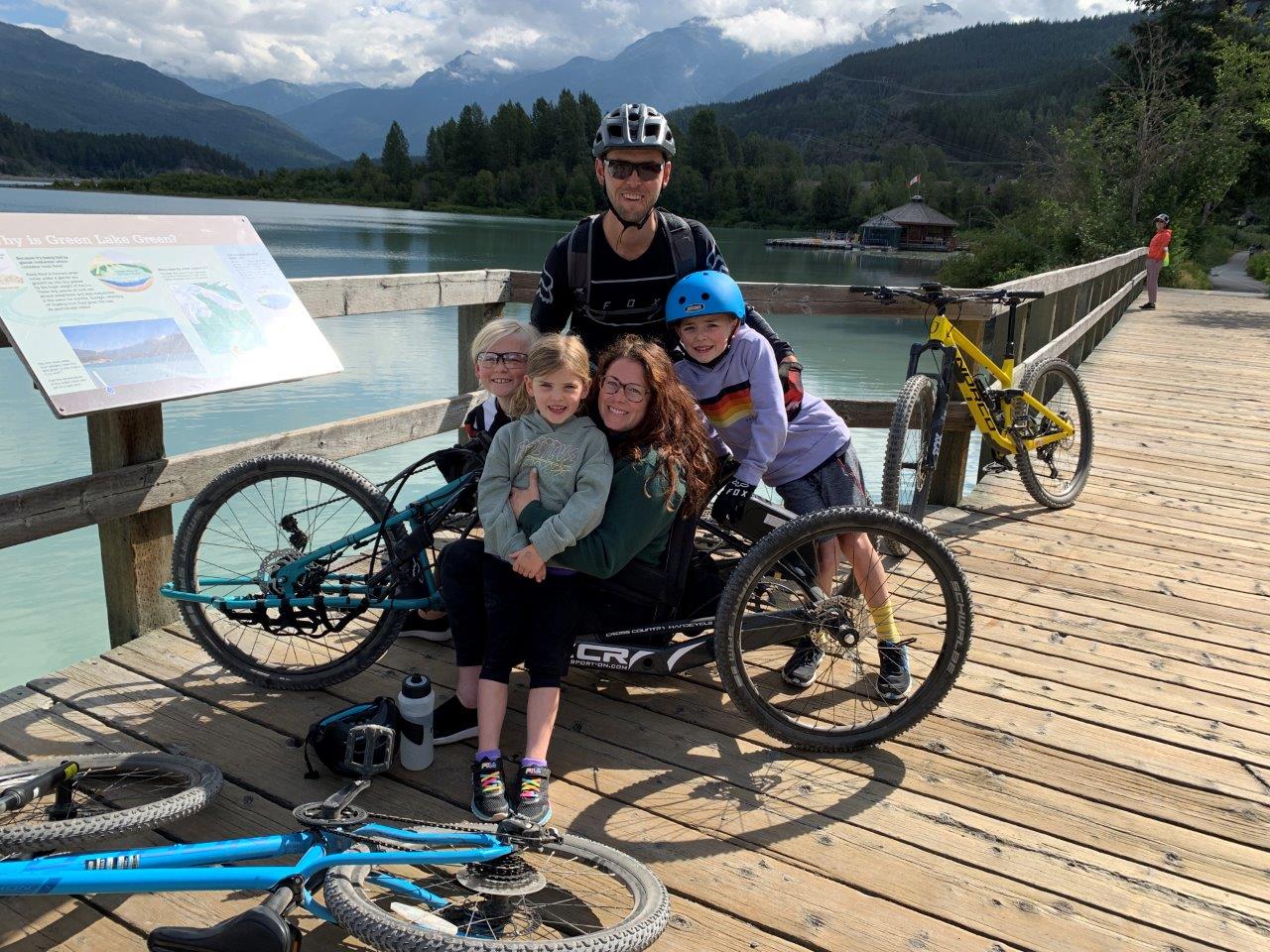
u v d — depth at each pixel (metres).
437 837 1.71
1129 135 27.73
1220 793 2.35
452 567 2.30
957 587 2.29
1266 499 5.04
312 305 3.21
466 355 4.24
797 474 2.71
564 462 2.13
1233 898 1.96
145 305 2.58
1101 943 1.82
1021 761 2.46
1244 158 27.06
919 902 1.92
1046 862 2.06
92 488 2.67
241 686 2.69
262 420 7.83
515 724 2.55
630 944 1.54
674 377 2.21
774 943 1.79
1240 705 2.80
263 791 2.19
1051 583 3.73
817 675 2.83
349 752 2.11
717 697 2.75
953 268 33.09
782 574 2.43
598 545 2.14
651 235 2.57
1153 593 3.66
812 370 12.22
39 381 2.27
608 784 2.29
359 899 1.56
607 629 2.35
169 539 3.06
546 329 2.76
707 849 2.06
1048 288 5.53
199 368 2.63
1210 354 10.69
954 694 2.81
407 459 7.36
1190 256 27.78
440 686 2.74
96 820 1.78
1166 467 5.67
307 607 2.52
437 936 1.47
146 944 1.73
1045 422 4.53
